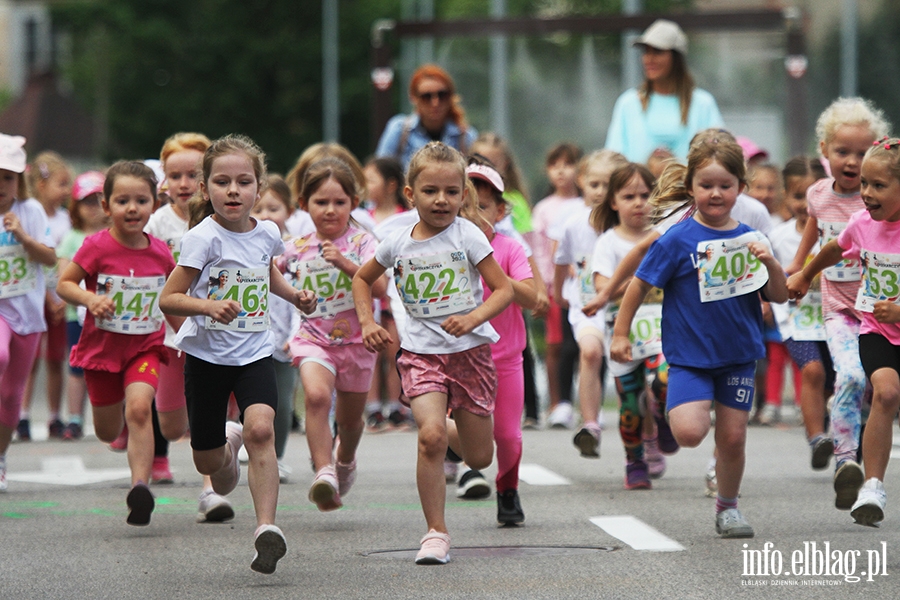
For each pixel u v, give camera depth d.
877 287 16.86
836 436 18.89
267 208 23.58
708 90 45.84
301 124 118.25
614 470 24.14
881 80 97.19
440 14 119.94
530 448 28.00
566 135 50.53
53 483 23.41
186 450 29.23
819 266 17.97
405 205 29.52
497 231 21.03
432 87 30.92
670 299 17.06
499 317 18.02
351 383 19.19
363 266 16.58
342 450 19.59
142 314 19.17
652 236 20.72
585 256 25.05
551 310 34.75
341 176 19.50
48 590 14.27
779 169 29.59
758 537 16.75
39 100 133.25
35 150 130.25
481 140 30.25
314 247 19.41
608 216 22.75
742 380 16.77
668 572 14.73
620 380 21.53
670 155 24.61
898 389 16.38
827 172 23.22
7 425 22.19
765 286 16.80
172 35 114.25
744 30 43.91
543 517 18.69
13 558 16.12
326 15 105.31
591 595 13.65
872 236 16.98
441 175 15.92
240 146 16.19
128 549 16.72
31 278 21.86
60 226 34.25
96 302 18.58
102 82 128.38
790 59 43.88
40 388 54.53
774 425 33.16
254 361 16.05
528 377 27.11
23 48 163.25
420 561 15.39
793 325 21.70
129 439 18.12
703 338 16.75
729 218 17.02
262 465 15.10
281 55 113.94
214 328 15.99
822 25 98.25
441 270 16.02
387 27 43.06
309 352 18.98
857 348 19.11
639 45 30.06
